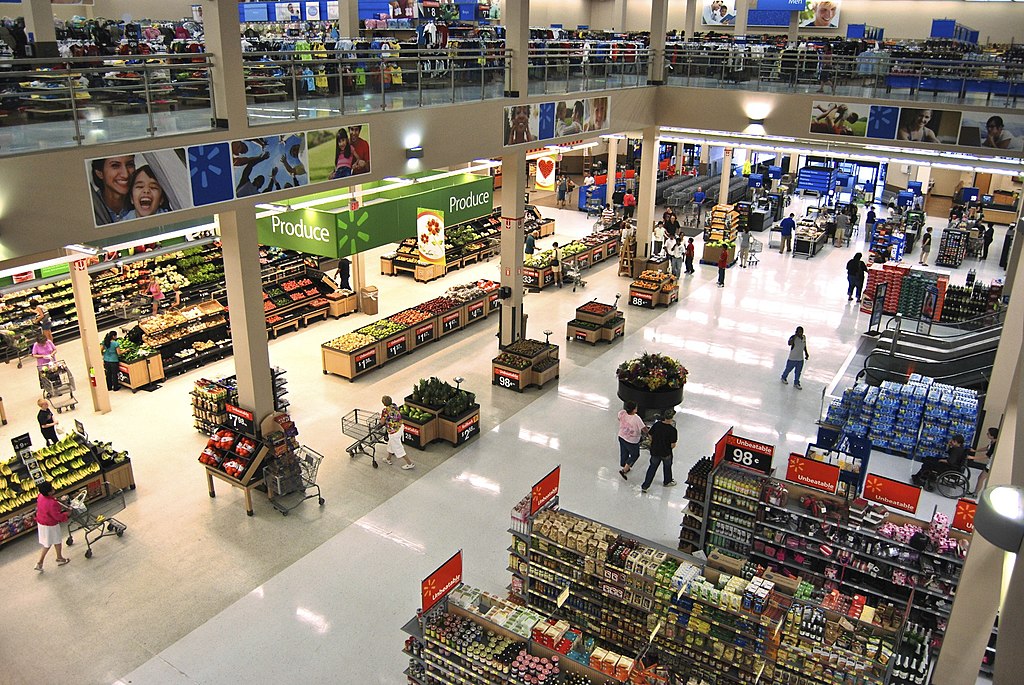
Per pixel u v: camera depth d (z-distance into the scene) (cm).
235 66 1038
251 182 1094
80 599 1012
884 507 973
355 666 911
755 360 1798
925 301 1977
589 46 2191
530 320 2034
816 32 3441
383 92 1333
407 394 1605
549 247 2692
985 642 800
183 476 1301
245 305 1184
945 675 834
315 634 959
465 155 1496
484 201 1600
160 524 1172
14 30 1048
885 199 3362
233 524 1176
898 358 1667
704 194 3114
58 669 895
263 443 1207
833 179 3253
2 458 1338
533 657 776
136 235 1444
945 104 1741
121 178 927
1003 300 1770
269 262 1997
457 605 839
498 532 1164
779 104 1950
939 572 897
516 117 1608
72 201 883
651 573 852
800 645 777
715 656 816
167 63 1234
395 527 1173
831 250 2759
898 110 1794
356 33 1819
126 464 1238
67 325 1883
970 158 1828
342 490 1270
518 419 1518
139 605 1002
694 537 1081
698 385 1662
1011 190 3212
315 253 1266
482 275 2400
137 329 1681
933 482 1284
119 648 930
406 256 2361
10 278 1803
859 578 953
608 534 916
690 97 2075
